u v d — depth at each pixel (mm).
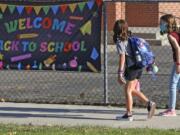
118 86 35688
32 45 29141
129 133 21406
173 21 24938
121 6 68625
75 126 23109
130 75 24500
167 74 41250
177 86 26109
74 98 31156
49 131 21703
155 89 34719
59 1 28656
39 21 28953
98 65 28422
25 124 23672
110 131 21766
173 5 71250
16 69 29406
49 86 36125
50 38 28891
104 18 28531
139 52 24219
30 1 29000
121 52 24141
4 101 30109
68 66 28797
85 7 28344
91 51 28438
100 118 25406
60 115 26141
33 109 27734
